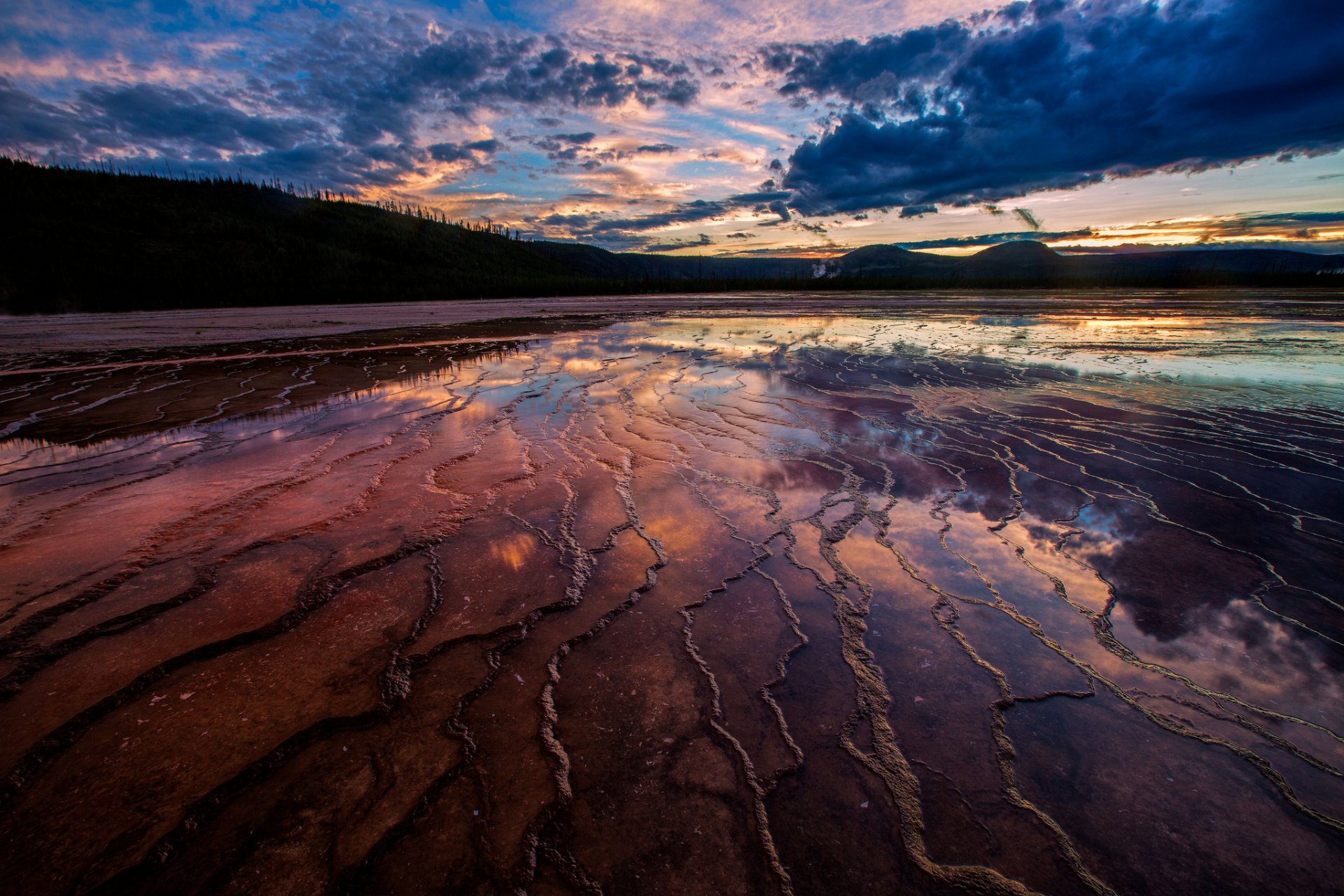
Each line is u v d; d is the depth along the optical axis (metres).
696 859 1.44
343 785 1.62
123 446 4.97
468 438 5.18
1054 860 1.45
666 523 3.40
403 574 2.79
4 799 1.56
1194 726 1.87
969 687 2.05
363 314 26.00
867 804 1.60
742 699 2.00
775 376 8.34
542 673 2.11
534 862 1.42
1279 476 4.07
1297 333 12.70
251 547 3.04
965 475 4.21
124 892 1.33
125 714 1.87
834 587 2.71
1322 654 2.20
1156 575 2.79
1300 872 1.41
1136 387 7.16
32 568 2.80
